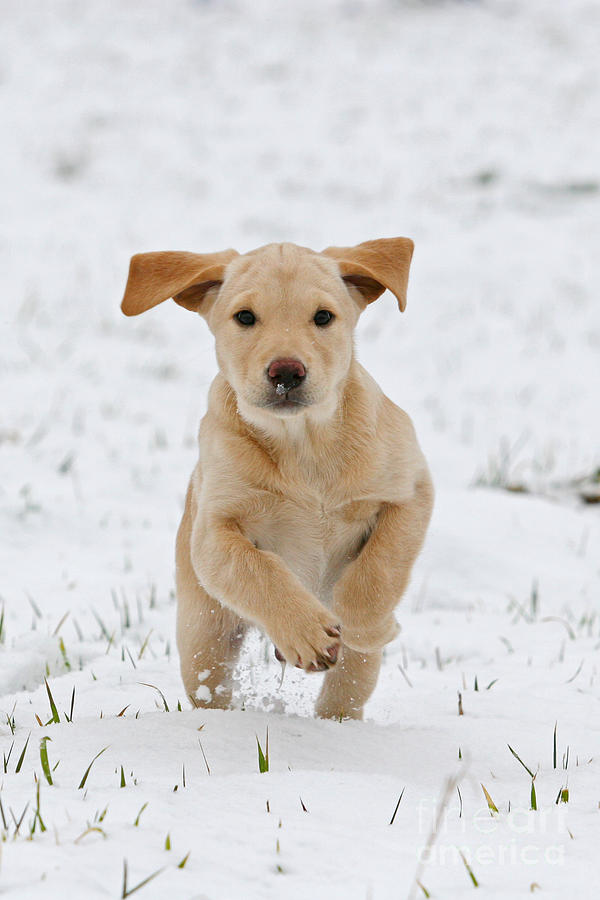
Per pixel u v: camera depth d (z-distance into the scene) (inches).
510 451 605.0
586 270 1031.6
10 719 253.1
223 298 263.7
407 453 264.2
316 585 270.5
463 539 450.0
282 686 303.7
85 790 183.0
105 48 1899.6
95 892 142.9
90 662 318.3
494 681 306.2
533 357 808.9
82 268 969.5
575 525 489.7
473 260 1060.5
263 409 242.5
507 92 1691.7
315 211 1215.6
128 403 623.8
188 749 218.7
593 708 278.1
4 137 1460.4
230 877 151.7
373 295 283.0
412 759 230.4
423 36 1987.0
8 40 1910.7
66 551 425.7
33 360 685.3
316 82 1766.7
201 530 253.4
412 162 1413.6
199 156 1440.7
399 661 337.7
